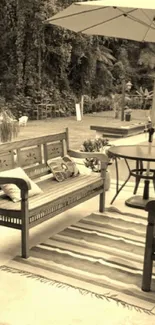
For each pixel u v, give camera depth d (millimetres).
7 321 1992
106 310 2121
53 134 3762
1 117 4191
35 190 3004
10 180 2615
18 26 13469
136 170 4270
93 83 17375
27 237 2678
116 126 9172
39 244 2957
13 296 2232
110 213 3727
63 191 3123
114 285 2387
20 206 2707
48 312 2084
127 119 11453
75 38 14336
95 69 16859
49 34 13922
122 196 4301
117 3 3451
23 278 2436
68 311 2100
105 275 2510
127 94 15695
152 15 3771
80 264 2650
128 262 2705
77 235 3164
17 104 13625
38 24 13289
